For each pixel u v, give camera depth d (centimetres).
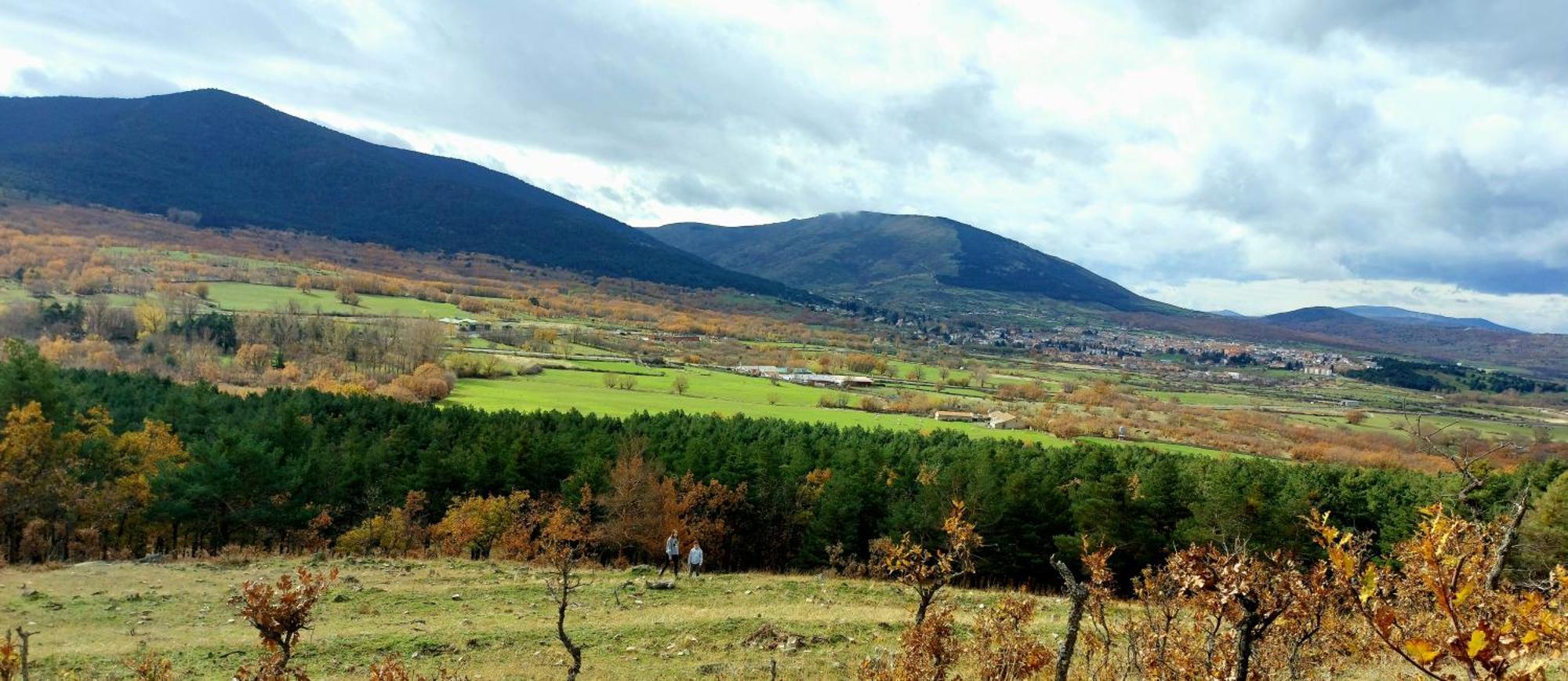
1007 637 1275
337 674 1848
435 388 9356
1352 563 656
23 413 4166
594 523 5191
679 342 19475
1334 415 13162
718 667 1912
